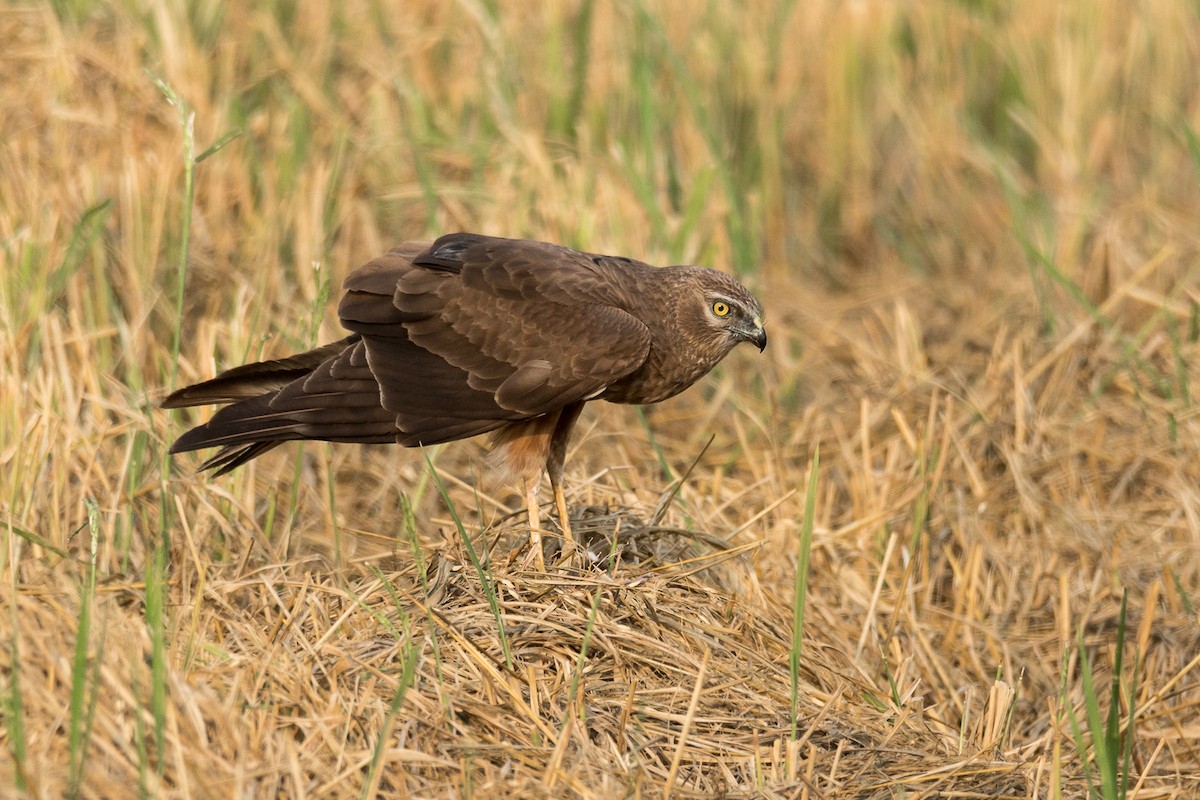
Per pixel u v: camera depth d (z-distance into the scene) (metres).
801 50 19.41
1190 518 11.91
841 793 7.96
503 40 17.34
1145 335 13.99
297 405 9.18
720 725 8.35
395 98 16.23
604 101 17.03
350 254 14.30
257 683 7.59
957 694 10.32
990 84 20.09
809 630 10.16
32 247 11.38
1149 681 10.27
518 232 14.45
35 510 9.91
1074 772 8.79
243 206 13.77
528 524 10.16
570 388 9.54
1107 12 20.27
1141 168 19.08
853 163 18.50
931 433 12.44
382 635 8.52
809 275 17.64
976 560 11.29
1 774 6.52
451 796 7.16
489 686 8.06
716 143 15.69
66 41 14.92
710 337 10.05
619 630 8.75
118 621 7.59
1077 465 12.76
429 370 9.48
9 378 10.24
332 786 7.02
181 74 14.71
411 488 12.12
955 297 16.05
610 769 7.62
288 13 17.30
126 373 11.97
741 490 12.45
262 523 11.23
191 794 6.73
